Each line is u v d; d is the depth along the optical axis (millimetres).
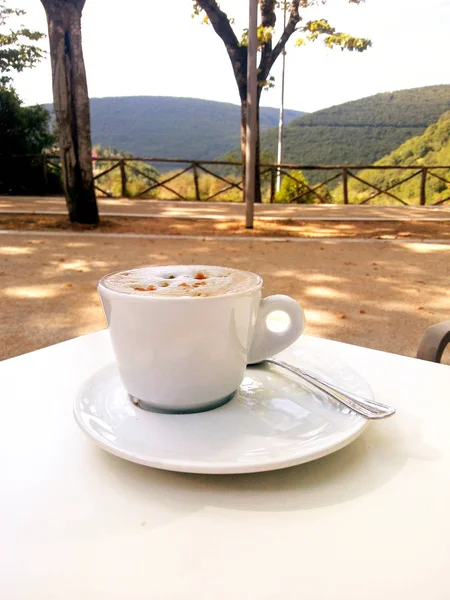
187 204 10617
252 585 395
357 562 417
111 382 696
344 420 593
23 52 12203
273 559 421
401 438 612
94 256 5078
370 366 850
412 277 4449
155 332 562
